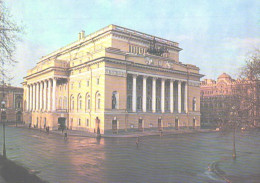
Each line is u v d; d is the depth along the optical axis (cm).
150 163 2625
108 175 2094
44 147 3731
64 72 7181
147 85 6950
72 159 2791
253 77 2173
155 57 6869
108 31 6562
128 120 6169
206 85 11831
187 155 3180
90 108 6216
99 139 4841
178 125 7444
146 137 5325
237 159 2933
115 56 5962
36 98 8400
